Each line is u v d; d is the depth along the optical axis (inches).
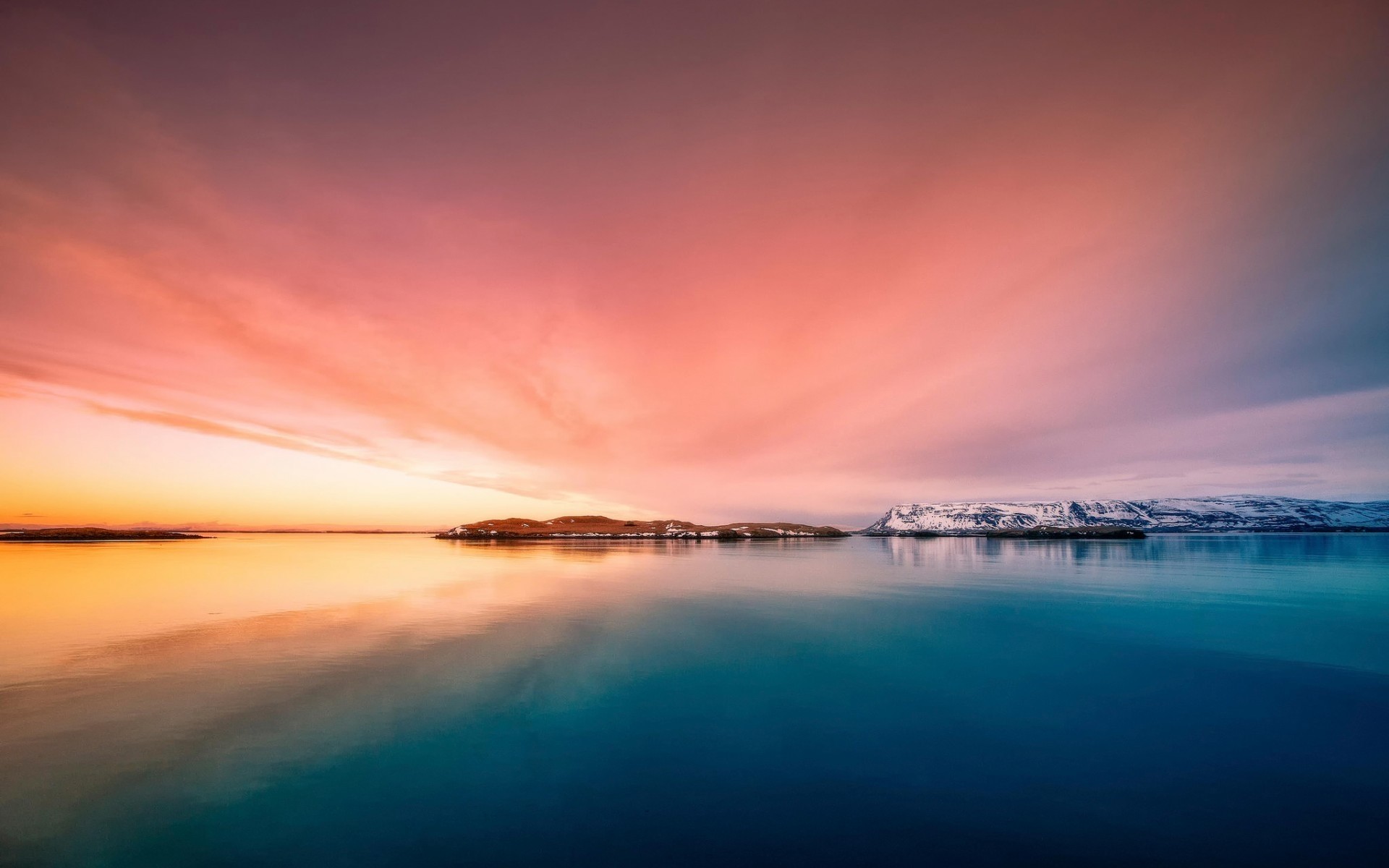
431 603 1220.5
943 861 344.8
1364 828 380.8
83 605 1138.0
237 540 5036.9
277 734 511.5
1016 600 1339.8
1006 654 824.9
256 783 425.7
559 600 1294.3
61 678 660.1
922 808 402.9
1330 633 976.9
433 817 384.5
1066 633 968.3
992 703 616.7
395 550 3427.7
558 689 647.8
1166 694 648.4
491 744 498.9
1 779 427.8
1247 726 557.6
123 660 735.7
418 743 499.2
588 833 369.4
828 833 372.2
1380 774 457.1
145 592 1320.1
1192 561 2714.1
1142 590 1545.3
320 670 701.3
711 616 1102.4
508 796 412.8
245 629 924.0
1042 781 443.8
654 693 638.5
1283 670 751.7
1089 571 2146.9
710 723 554.6
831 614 1136.8
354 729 525.7
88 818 377.4
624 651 816.9
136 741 494.0
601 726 544.4
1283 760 481.7
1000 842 363.9
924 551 3730.3
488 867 334.6
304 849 348.2
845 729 542.0
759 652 821.9
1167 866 342.0
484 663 744.3
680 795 417.7
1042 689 664.4
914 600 1348.4
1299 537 6968.5
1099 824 385.1
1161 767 466.6
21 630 912.3
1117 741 517.0
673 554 3196.4
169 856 340.5
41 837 357.1
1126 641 909.2
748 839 364.8
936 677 709.3
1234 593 1478.8
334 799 405.1
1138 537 6673.2
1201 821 389.1
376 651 792.3
